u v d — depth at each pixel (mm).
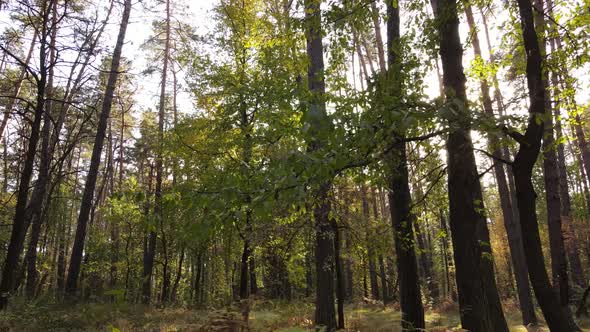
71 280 13359
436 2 5098
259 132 6719
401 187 6273
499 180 13039
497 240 29594
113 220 23484
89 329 8562
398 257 6238
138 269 27766
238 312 5172
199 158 11227
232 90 10906
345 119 2430
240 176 2723
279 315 9344
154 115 27281
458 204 4324
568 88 6105
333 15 4559
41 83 9422
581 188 27312
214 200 2434
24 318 8891
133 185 25062
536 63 3371
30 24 9438
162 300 20688
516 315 15297
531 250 3279
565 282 9391
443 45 4680
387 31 6828
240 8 12516
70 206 29375
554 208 9859
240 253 13641
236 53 11883
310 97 3854
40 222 15453
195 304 16922
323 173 2363
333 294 8656
